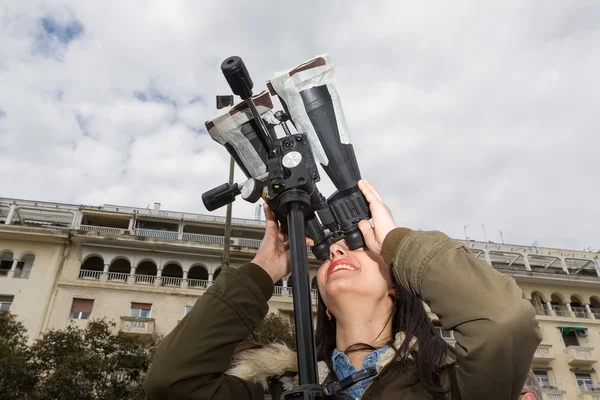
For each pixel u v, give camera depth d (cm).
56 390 1361
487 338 140
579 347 2438
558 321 2552
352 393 183
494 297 146
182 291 2266
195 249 2383
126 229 2592
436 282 154
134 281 2269
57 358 1472
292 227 162
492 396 147
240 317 189
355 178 198
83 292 2156
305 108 193
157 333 2119
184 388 177
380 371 169
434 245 162
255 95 199
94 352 1543
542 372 2402
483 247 3022
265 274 202
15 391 1359
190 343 181
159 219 2661
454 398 165
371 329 201
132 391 1457
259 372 209
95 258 2408
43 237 2245
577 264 3097
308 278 153
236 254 2431
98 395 1428
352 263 205
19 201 2597
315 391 133
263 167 202
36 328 2012
